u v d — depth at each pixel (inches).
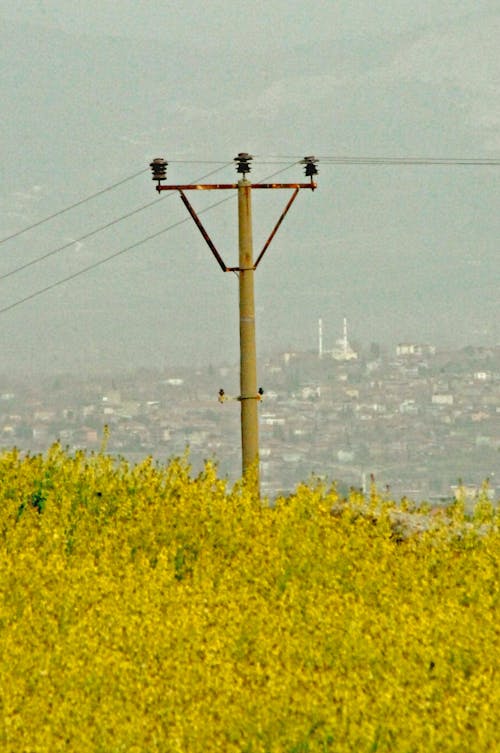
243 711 1764.3
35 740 1711.4
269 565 2534.5
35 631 2111.2
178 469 3193.9
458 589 2389.3
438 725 1706.4
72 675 1900.8
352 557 2583.7
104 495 3120.1
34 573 2394.2
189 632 2079.2
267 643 2047.2
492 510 2957.7
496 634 2127.2
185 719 1747.0
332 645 2044.8
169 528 2807.6
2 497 3154.5
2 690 1861.5
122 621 2121.1
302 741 1705.2
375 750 1669.5
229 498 3021.7
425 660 1980.8
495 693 1804.9
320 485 3034.0
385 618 2164.1
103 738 1711.4
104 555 2549.2
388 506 3038.9
